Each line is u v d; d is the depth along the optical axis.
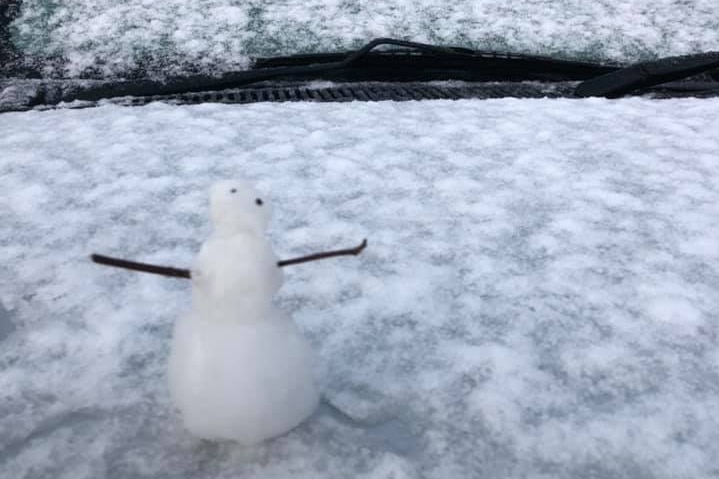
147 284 0.49
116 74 0.88
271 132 0.77
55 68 0.89
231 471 0.33
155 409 0.37
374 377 0.40
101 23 0.93
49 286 0.49
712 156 0.73
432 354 0.42
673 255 0.54
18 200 0.61
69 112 0.82
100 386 0.39
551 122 0.82
